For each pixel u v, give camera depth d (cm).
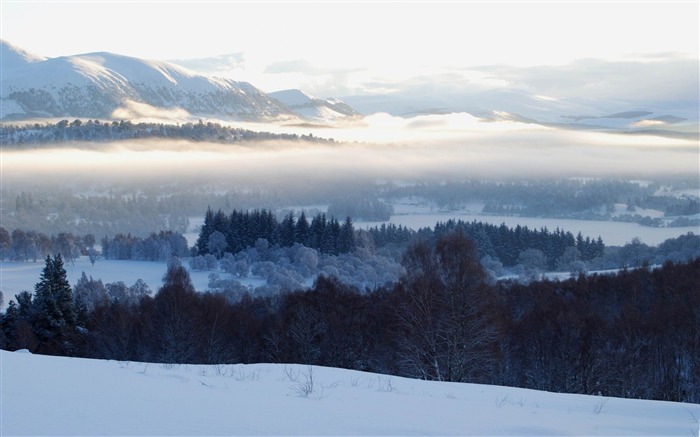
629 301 4878
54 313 4200
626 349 3688
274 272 9231
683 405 1612
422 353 3109
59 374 1242
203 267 10581
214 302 4197
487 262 10931
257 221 11900
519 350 3894
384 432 933
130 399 1023
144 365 1585
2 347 4069
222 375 1481
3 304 8512
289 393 1246
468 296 3098
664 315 3988
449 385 1725
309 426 924
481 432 1002
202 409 985
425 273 3316
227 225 12250
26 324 4100
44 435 764
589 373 3538
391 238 13600
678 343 3812
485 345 3127
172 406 991
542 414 1267
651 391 3641
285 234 11812
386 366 3709
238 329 4153
